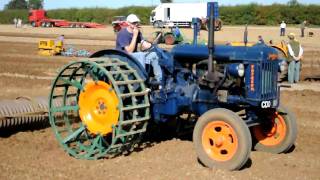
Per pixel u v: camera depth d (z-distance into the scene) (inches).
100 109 295.6
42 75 695.1
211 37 276.7
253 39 1475.1
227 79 283.1
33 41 1411.2
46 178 254.8
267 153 307.4
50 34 1796.3
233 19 2815.0
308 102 491.8
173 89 299.9
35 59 925.2
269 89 281.3
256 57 275.4
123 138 288.8
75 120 369.1
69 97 333.7
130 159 290.2
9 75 684.1
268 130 310.3
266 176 261.6
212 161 269.4
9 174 260.4
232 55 282.7
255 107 286.7
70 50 1012.5
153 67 301.4
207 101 289.6
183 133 345.1
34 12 2620.6
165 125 350.9
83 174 262.2
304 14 2664.9
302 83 637.3
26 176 257.6
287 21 2709.2
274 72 284.4
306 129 377.4
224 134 266.2
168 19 2282.2
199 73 299.1
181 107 298.8
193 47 301.1
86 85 302.0
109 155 297.9
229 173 262.8
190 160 287.6
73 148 309.7
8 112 341.1
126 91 293.6
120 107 278.5
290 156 301.3
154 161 286.0
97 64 285.4
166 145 320.8
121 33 314.2
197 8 2236.7
